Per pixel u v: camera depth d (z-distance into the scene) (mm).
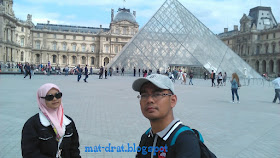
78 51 151000
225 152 8727
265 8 127250
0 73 56625
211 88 36812
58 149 4559
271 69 115125
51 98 4508
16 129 10891
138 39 61469
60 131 4535
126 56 59969
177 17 65438
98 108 16672
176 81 52312
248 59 124562
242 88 40000
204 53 60062
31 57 135250
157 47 60625
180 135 2902
